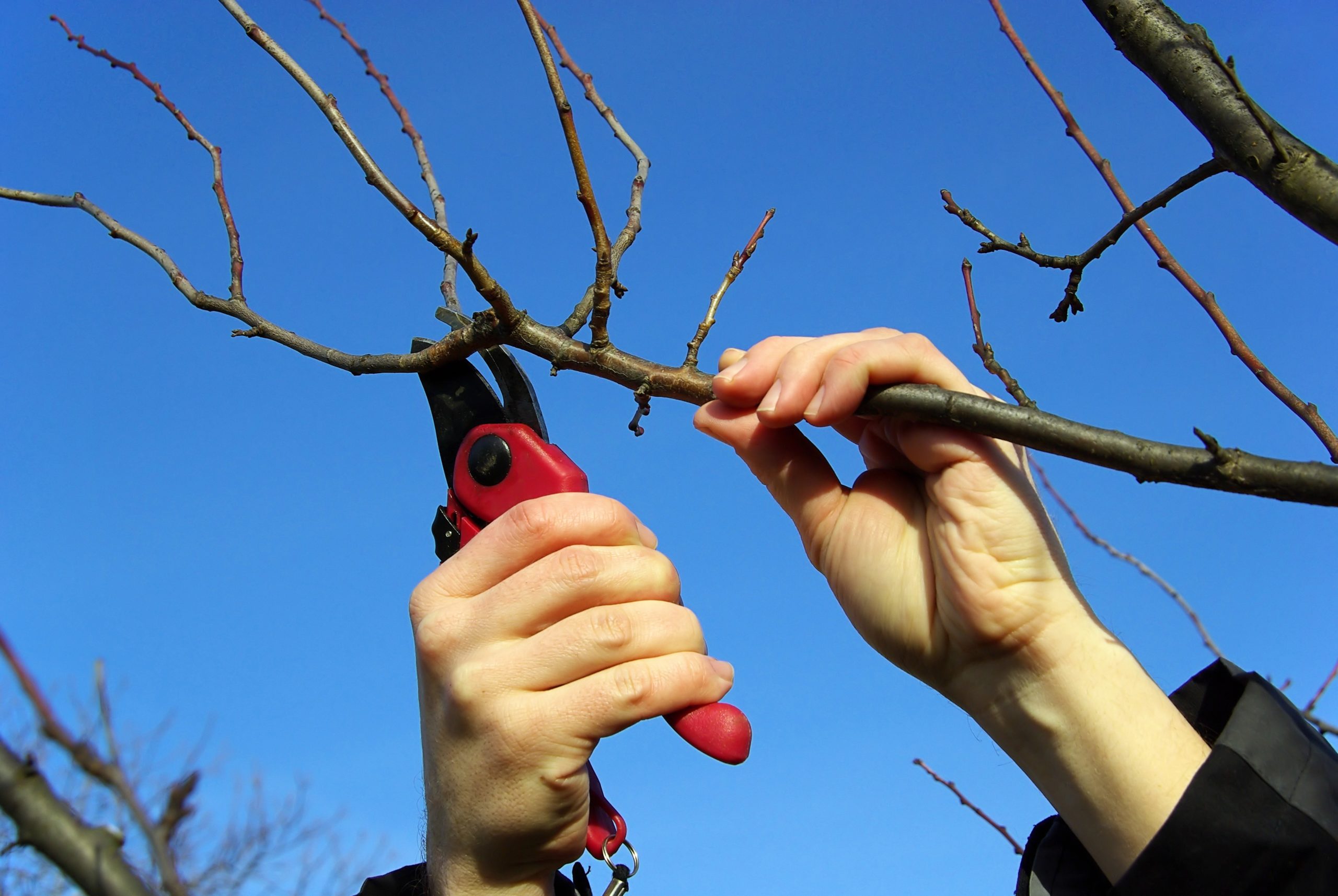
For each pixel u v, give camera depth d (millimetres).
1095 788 1428
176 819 853
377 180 1598
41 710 782
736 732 1365
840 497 1674
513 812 1340
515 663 1344
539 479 1720
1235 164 1316
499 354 1851
